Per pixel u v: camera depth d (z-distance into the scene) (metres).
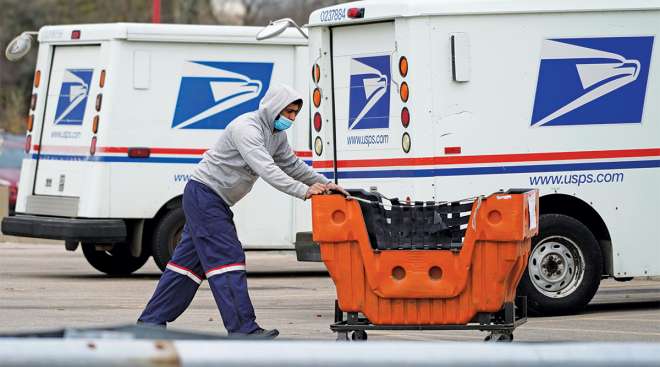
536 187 37.78
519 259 27.61
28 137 54.00
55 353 12.52
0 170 94.88
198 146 51.62
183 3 148.50
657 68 38.78
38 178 53.66
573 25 38.12
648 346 14.09
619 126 38.47
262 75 52.16
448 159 37.19
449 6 37.16
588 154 38.19
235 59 51.97
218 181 29.91
